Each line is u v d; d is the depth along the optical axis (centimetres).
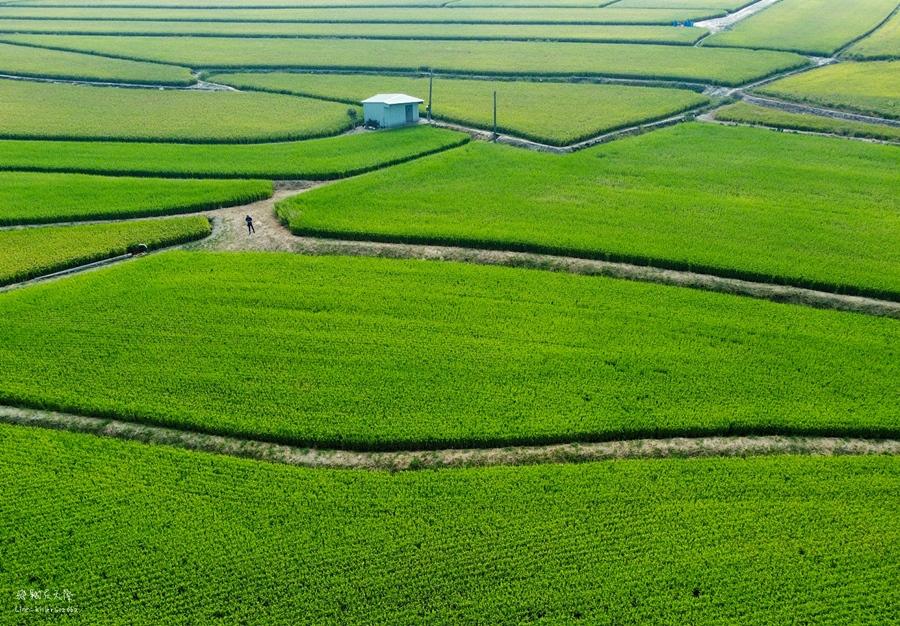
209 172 6856
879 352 4031
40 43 13012
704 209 5897
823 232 5438
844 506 3042
